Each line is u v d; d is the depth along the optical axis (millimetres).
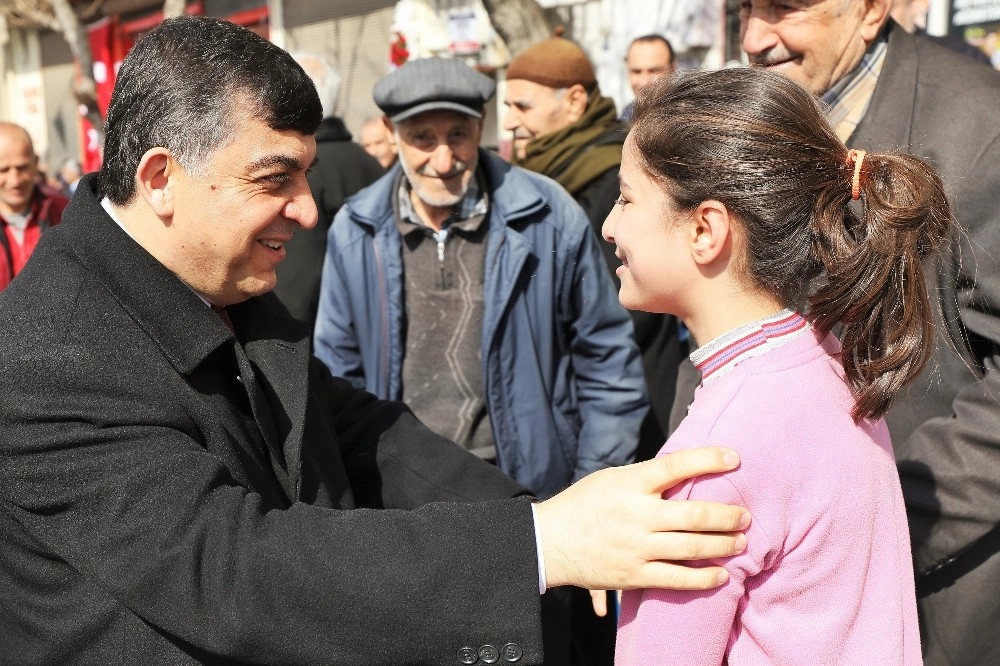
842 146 1243
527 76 3732
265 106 1301
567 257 2490
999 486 1528
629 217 1271
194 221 1328
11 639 1288
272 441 1438
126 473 1196
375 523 1222
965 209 1641
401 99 2395
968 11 4660
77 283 1303
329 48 9227
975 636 1667
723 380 1220
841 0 1821
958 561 1661
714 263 1228
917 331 1203
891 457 1299
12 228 4570
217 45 1313
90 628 1233
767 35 1903
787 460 1152
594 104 3455
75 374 1229
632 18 6379
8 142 4445
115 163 1350
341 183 3545
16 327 1261
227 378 1436
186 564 1163
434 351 2553
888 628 1191
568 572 1190
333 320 2639
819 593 1166
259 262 1393
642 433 2846
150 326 1311
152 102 1303
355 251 2574
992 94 1714
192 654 1237
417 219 2549
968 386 1625
